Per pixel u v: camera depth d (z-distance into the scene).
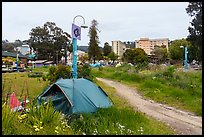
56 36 88.38
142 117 9.29
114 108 9.45
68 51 87.88
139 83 23.77
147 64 33.03
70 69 17.41
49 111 7.76
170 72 24.09
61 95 9.60
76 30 12.12
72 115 8.61
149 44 114.38
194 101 13.42
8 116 6.80
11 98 8.48
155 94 16.28
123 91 18.59
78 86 9.91
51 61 84.44
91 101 9.59
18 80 24.36
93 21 61.78
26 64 70.00
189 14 45.66
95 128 7.57
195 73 23.78
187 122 10.05
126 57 58.88
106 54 89.44
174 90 16.19
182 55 65.56
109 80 27.11
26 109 8.24
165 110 12.28
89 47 61.69
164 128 8.84
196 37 45.19
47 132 6.95
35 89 17.56
